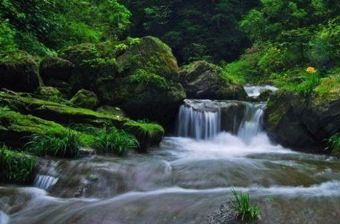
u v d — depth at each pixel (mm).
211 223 5441
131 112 11188
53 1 14688
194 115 11672
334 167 8117
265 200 6062
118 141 8742
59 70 11320
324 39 15219
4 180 7352
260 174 7266
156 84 11141
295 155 9703
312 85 10438
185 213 5730
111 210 5996
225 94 13961
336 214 5719
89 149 8281
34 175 7410
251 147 11000
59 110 9328
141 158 8406
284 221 5484
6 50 11000
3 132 8086
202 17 29094
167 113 11734
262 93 14188
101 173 7207
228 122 11625
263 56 20688
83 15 17578
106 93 11047
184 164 7773
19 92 10266
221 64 26672
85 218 5816
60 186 7020
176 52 29938
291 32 19016
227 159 8258
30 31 13922
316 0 18500
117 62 11398
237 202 5809
